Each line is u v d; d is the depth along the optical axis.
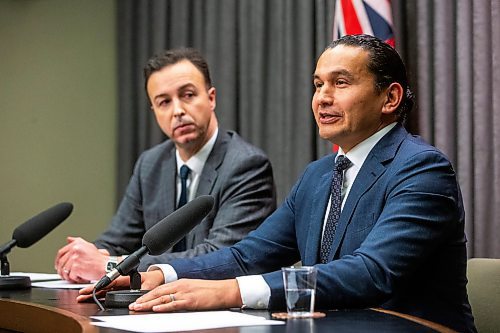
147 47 5.39
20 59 5.55
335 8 4.69
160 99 3.77
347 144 2.74
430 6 4.38
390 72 2.71
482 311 2.94
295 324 1.91
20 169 5.52
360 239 2.58
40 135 5.54
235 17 5.13
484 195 4.12
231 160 3.75
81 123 5.56
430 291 2.55
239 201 3.67
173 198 3.84
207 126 3.79
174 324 1.90
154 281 2.67
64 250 3.27
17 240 3.13
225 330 1.81
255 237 2.94
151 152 4.05
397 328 1.84
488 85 4.14
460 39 4.23
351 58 2.69
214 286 2.26
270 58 5.00
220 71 5.14
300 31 4.85
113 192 5.56
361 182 2.63
